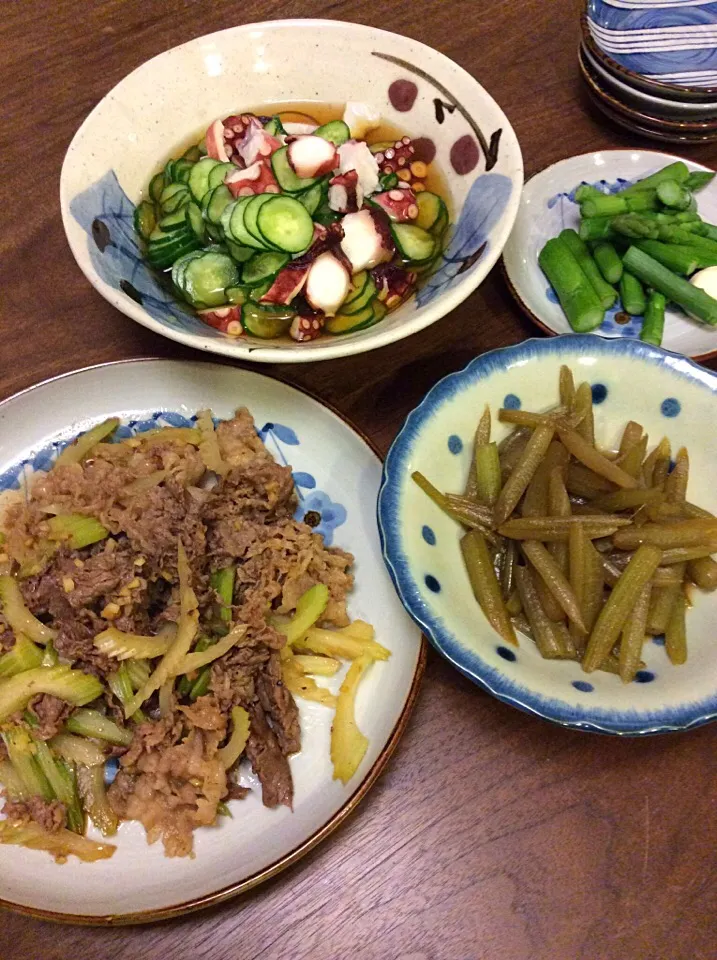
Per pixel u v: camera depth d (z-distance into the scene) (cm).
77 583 35
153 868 31
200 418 40
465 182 40
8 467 39
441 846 31
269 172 39
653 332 42
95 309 42
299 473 40
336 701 34
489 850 31
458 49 50
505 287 43
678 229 43
